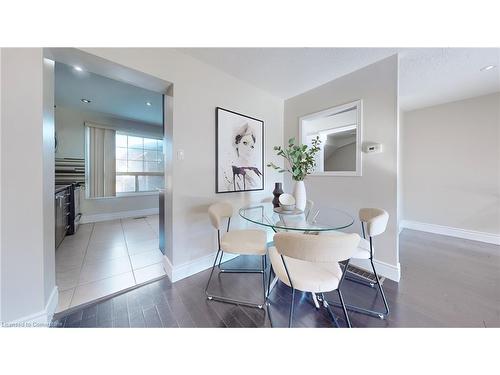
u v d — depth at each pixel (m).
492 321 1.34
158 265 2.17
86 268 2.08
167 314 1.41
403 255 2.47
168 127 1.97
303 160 1.87
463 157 3.13
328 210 1.94
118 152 4.58
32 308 1.16
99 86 2.86
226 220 2.33
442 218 3.34
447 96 2.99
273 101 2.91
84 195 3.98
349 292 1.71
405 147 3.71
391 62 1.93
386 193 1.98
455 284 1.82
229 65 2.12
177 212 1.89
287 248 1.01
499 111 2.84
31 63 1.14
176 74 1.84
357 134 2.19
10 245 1.09
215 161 2.19
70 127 3.82
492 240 2.89
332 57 1.97
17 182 1.10
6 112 1.06
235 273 2.05
